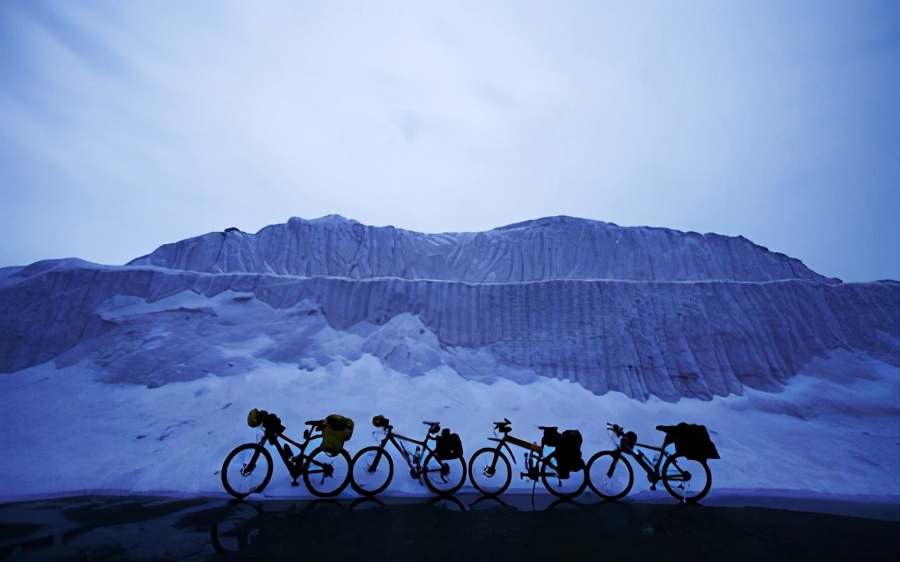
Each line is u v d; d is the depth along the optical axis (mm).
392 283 12656
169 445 7770
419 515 5977
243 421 8453
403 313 12211
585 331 11555
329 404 9219
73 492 6492
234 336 11047
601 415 9523
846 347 11516
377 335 11586
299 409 8969
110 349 10305
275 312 11891
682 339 11305
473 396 10156
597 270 14250
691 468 7633
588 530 5473
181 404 8891
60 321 11008
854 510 6281
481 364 11289
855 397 9961
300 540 5016
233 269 13922
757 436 8789
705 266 14203
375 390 9836
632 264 14219
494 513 6109
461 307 12398
